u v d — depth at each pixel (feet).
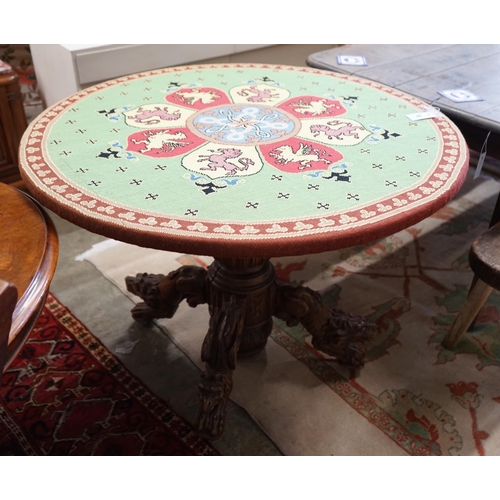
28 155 4.02
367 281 6.59
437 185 3.76
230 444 4.65
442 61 6.57
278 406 4.99
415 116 4.83
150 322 5.92
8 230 3.44
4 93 6.89
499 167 8.85
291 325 5.21
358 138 4.40
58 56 7.75
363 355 5.23
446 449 4.62
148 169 3.89
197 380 5.25
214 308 5.02
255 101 5.11
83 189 3.63
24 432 4.69
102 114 4.76
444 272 6.79
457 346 5.66
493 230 4.60
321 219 3.38
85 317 5.97
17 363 5.36
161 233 3.23
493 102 5.40
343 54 6.72
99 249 7.07
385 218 3.39
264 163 4.00
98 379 5.23
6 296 1.99
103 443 4.61
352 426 4.82
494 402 5.07
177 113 4.82
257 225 3.32
